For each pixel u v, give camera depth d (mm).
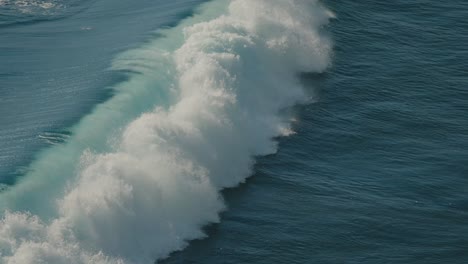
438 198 65750
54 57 70938
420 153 70312
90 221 55531
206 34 72000
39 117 62969
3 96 65938
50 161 58094
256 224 61688
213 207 62344
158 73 67750
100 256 54938
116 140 61344
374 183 66812
